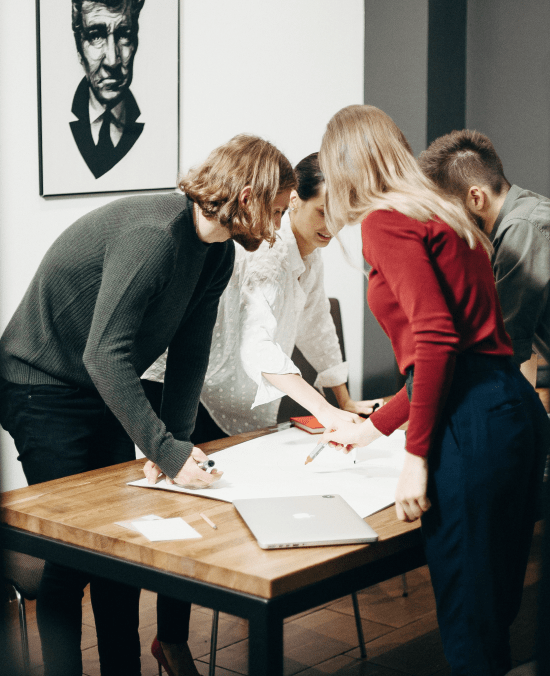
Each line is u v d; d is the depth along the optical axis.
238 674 2.23
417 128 3.53
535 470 1.35
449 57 3.60
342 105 3.68
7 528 1.40
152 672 2.20
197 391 1.86
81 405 1.83
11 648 1.21
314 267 2.39
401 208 1.27
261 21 3.32
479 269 1.33
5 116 2.54
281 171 1.62
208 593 1.12
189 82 3.09
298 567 1.11
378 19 3.60
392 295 1.32
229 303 2.18
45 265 1.78
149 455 1.49
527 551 1.37
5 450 2.58
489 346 1.32
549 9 3.46
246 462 1.73
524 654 2.28
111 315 1.48
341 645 2.45
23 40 2.57
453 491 1.25
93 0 2.74
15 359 1.84
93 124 2.79
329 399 3.41
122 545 1.23
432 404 1.21
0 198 2.55
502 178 2.05
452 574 1.27
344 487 1.54
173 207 1.61
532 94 3.56
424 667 2.30
